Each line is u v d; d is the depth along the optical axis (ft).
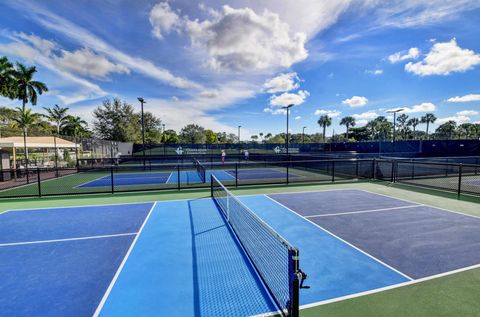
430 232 21.34
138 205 31.09
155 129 201.98
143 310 11.58
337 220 24.75
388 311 11.27
